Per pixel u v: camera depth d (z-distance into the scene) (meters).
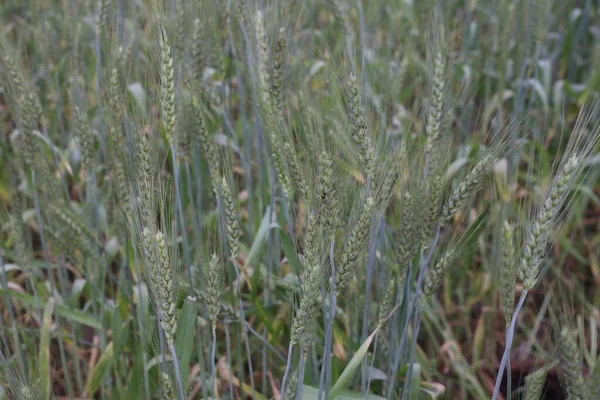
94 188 1.05
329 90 1.00
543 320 1.28
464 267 1.24
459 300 1.31
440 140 0.92
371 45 1.38
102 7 1.05
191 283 0.91
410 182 0.89
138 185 0.82
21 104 1.01
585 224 1.48
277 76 0.96
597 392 0.83
